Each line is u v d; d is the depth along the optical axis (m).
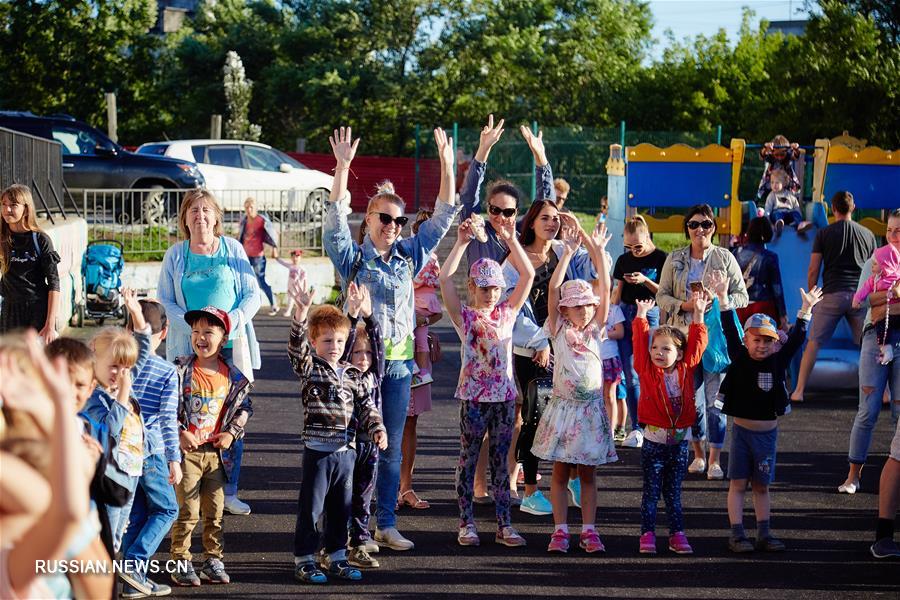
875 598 5.84
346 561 6.00
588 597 5.74
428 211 8.59
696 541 6.82
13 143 12.87
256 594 5.66
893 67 27.72
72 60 44.03
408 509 7.42
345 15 40.88
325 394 5.85
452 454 8.98
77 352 4.24
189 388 5.83
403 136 40.84
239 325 6.45
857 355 12.21
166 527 5.56
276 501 7.46
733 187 14.90
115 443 4.91
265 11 43.78
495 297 6.56
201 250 6.61
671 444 6.54
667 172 15.00
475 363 6.54
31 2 43.78
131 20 45.28
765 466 6.61
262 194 22.55
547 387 7.15
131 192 19.08
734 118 39.09
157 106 44.44
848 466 8.83
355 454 5.97
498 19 40.97
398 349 6.37
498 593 5.76
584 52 40.75
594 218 28.33
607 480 8.27
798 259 13.16
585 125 40.25
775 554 6.58
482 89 40.69
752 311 10.05
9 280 8.21
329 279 18.91
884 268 7.79
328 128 40.59
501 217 6.73
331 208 6.35
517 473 8.00
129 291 5.46
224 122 38.53
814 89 28.95
